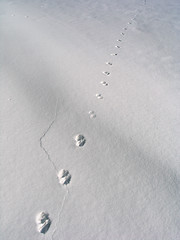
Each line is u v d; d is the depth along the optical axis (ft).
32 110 9.08
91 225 5.78
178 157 7.61
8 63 12.07
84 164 7.20
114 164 7.25
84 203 6.21
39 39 15.23
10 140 7.82
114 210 6.10
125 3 25.18
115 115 9.18
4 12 20.21
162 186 6.71
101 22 19.48
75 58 13.25
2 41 14.49
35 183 6.61
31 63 12.28
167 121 9.06
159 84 11.40
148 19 20.88
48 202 6.19
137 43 15.97
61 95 10.03
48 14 20.59
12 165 7.05
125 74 12.10
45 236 5.54
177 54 14.71
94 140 8.02
